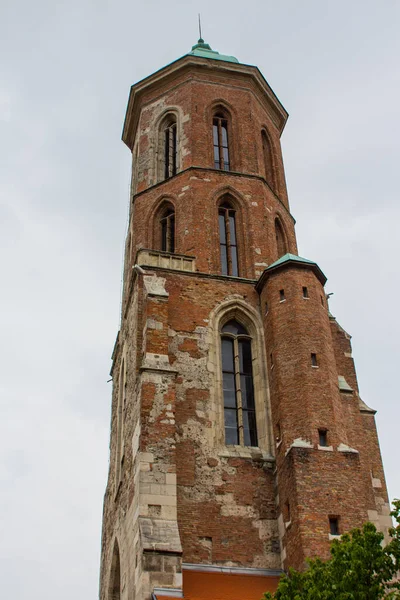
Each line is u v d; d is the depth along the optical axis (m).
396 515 24.78
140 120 49.53
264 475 33.16
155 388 32.94
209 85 48.28
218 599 28.03
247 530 31.56
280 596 24.03
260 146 47.28
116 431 41.59
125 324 42.12
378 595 22.80
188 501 31.72
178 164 45.78
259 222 42.94
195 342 36.69
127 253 48.16
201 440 33.62
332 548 24.03
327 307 38.47
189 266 39.75
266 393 35.75
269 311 37.12
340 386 35.59
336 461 31.05
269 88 50.28
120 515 35.44
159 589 27.30
